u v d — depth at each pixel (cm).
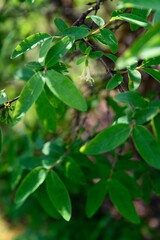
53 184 34
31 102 28
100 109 73
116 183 36
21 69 34
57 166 39
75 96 27
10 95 59
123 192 36
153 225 87
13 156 51
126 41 49
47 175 34
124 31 48
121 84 34
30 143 52
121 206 35
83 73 33
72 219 86
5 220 110
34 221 95
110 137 27
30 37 31
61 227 85
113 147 27
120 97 28
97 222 84
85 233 80
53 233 84
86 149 27
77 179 37
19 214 98
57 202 33
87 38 33
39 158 41
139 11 31
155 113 27
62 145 42
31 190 34
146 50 19
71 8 60
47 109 32
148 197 44
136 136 27
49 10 64
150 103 28
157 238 81
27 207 94
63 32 31
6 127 56
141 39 20
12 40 62
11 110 31
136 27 34
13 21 66
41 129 64
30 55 50
